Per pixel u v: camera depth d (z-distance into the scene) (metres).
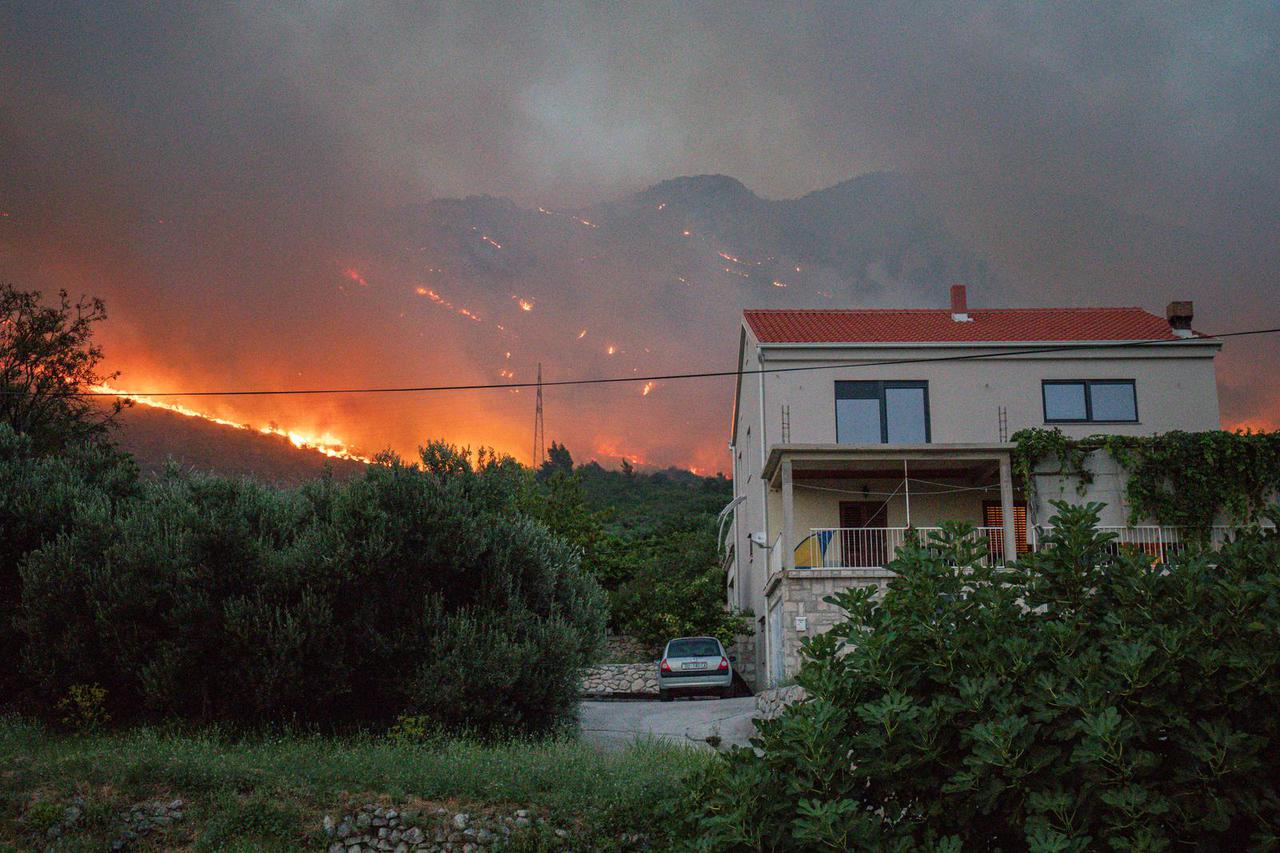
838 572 21.75
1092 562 6.43
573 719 15.80
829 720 5.79
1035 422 24.77
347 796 10.93
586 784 11.36
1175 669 5.46
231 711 13.93
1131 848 4.98
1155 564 6.41
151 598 14.05
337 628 14.13
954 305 28.25
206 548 14.34
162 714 14.07
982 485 24.89
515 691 14.70
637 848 10.55
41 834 10.21
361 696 14.85
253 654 13.82
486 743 14.16
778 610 23.53
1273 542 6.24
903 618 6.36
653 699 25.38
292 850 10.23
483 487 16.69
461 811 10.79
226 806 10.66
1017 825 5.41
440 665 14.14
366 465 16.09
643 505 67.31
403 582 15.12
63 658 13.99
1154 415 24.80
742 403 31.03
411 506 15.41
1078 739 5.50
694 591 28.84
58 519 15.50
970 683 5.76
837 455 22.59
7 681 14.52
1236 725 5.48
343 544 14.48
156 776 11.01
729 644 28.14
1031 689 5.64
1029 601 6.53
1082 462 23.42
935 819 5.74
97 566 14.37
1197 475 23.03
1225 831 5.41
